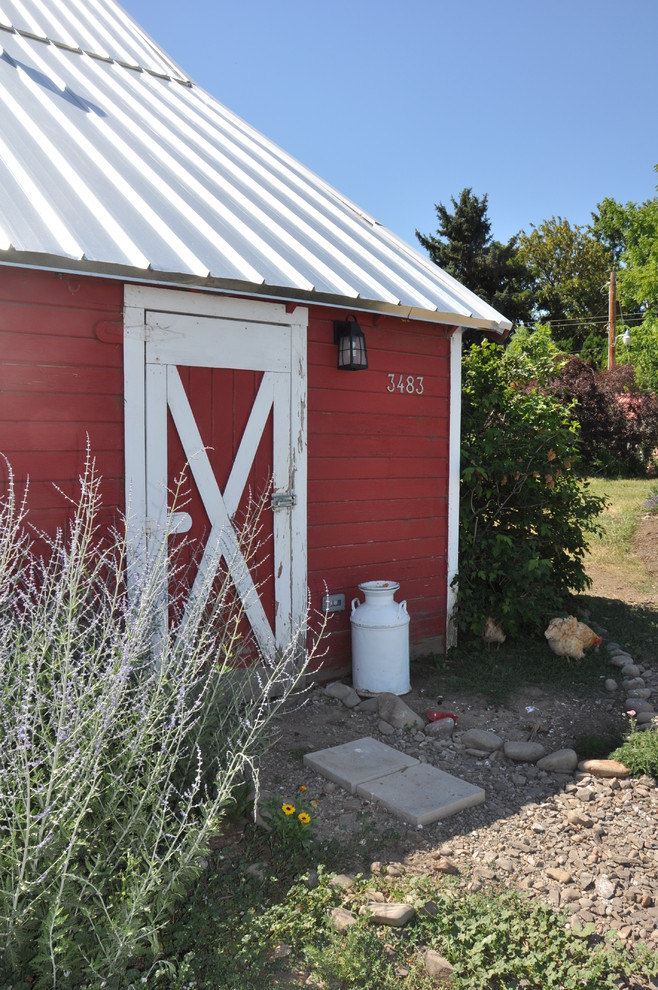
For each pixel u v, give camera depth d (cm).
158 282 445
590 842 373
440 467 664
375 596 568
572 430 745
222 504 523
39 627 308
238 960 270
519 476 708
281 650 560
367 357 601
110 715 261
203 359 507
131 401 476
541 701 565
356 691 572
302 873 330
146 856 257
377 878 332
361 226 732
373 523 619
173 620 493
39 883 238
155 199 528
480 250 3756
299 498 566
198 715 362
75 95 650
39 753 281
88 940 245
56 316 446
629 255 3219
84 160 535
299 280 511
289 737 488
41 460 446
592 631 679
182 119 743
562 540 734
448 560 674
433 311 598
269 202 647
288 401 554
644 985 275
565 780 443
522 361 827
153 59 877
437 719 519
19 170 473
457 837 375
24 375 438
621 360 3195
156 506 492
